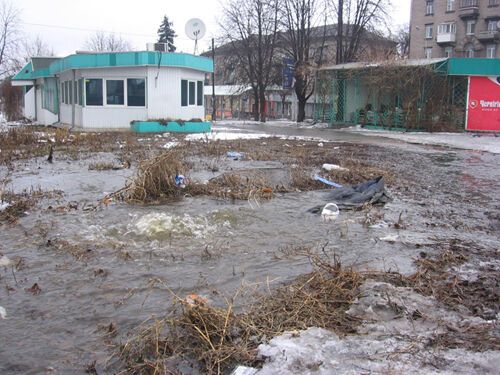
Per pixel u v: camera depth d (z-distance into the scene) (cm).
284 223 739
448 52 5756
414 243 640
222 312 410
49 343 388
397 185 1057
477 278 516
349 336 378
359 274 510
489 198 939
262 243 642
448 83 2528
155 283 505
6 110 4216
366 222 742
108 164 1294
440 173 1239
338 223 740
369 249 618
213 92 4362
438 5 5797
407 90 2588
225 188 957
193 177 1075
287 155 1524
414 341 365
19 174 1168
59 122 3044
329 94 3141
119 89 2422
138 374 347
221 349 360
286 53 3850
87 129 2441
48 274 529
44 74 3167
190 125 2427
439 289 480
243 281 505
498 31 5312
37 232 676
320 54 3759
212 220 746
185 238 658
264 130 2730
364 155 1592
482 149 1825
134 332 403
